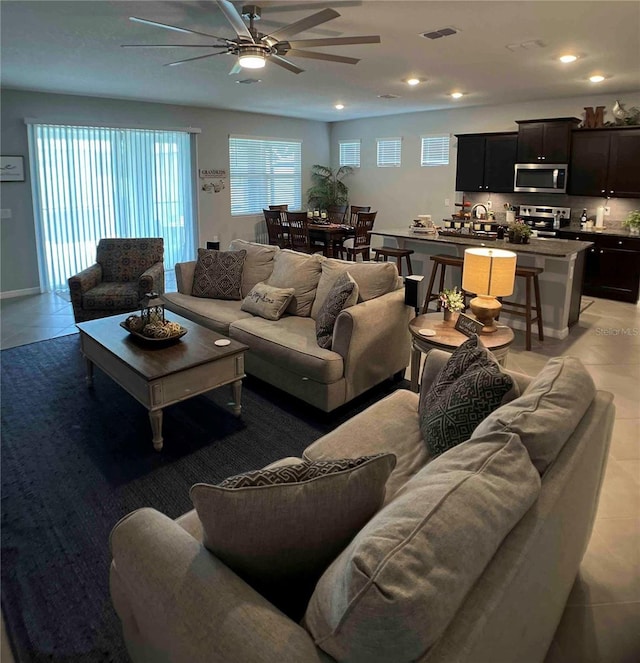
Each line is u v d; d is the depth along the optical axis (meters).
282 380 3.49
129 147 7.23
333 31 3.80
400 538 0.94
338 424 3.28
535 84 5.94
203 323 4.12
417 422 2.29
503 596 0.99
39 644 1.72
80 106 6.66
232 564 1.19
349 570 0.90
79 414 3.35
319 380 3.19
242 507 1.13
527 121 7.04
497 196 8.04
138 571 1.21
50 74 5.31
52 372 4.06
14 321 5.47
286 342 3.43
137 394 2.97
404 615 0.82
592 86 6.09
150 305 3.37
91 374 3.72
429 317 3.42
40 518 2.35
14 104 6.15
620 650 1.75
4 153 6.17
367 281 3.69
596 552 2.20
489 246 5.34
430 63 4.83
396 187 9.23
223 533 1.15
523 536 1.12
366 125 9.45
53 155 6.55
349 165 9.90
